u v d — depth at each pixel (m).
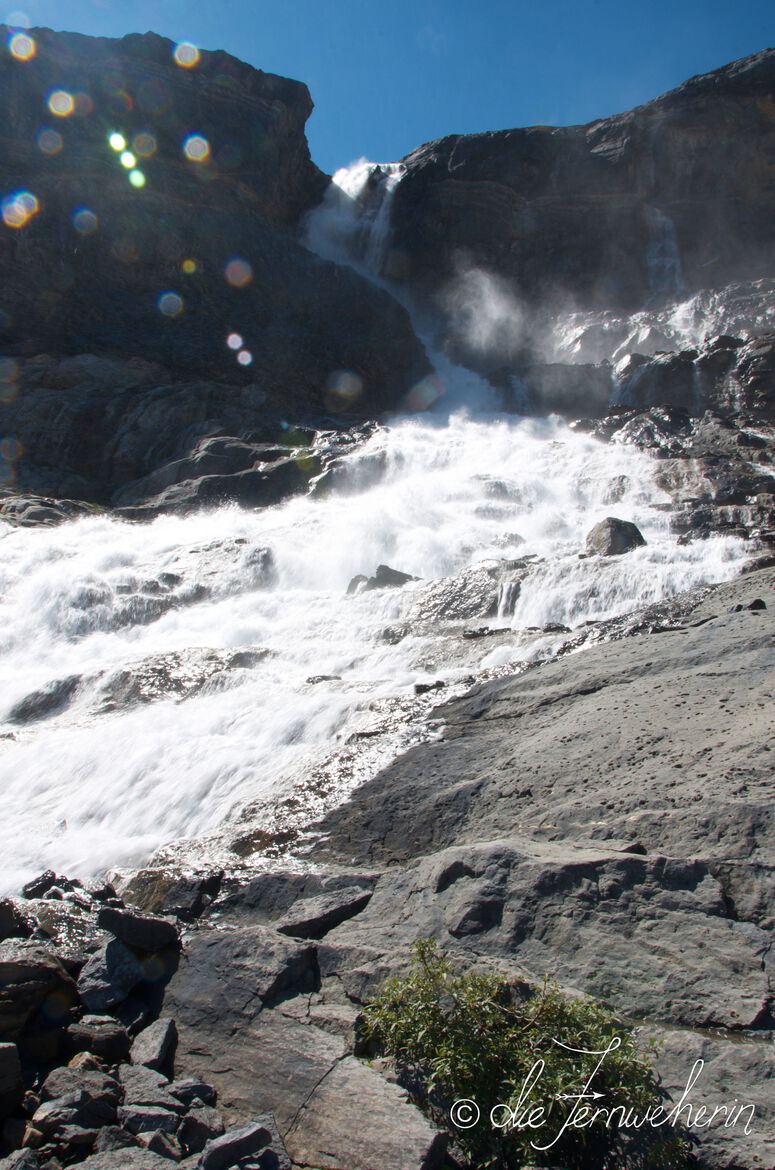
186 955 5.36
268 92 47.00
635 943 4.66
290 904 5.98
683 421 30.53
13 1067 4.25
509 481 24.70
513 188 49.19
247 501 25.78
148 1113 4.18
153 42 43.25
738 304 42.44
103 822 8.89
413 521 22.00
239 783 8.53
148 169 40.34
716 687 7.42
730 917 4.68
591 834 5.66
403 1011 4.37
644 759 6.41
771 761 5.80
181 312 38.62
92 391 32.25
